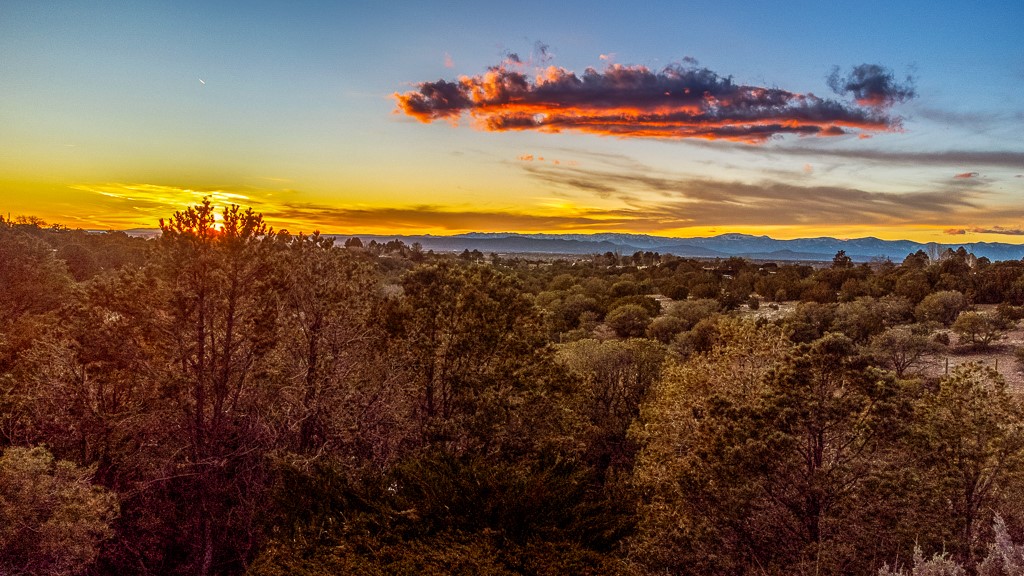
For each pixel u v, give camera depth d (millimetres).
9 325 25250
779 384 15086
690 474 15656
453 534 13867
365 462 18297
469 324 20688
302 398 18531
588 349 36844
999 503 14906
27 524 10883
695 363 24344
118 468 17641
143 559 17250
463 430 19281
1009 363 58312
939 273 104312
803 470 14664
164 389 14875
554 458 18547
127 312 15797
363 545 13359
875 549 13164
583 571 12758
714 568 14625
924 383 25031
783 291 104688
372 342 20531
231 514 17578
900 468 14289
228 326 16172
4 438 17000
